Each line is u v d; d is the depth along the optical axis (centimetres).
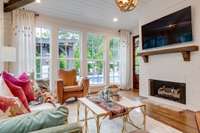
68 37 595
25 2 398
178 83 405
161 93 459
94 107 260
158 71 467
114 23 632
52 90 552
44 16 531
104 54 683
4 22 450
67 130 89
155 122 317
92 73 655
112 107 259
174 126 296
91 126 299
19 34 469
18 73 468
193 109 368
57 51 564
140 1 466
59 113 100
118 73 720
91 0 448
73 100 496
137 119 334
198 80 356
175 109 390
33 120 92
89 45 643
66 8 493
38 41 530
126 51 712
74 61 610
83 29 620
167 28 422
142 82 535
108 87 335
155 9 468
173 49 397
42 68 540
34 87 298
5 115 144
